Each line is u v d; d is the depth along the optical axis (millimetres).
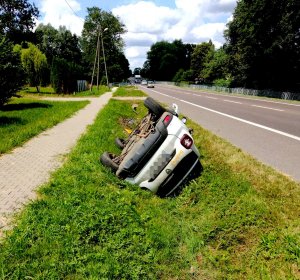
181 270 4070
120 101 27234
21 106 21078
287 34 41469
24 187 6203
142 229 4645
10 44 16828
